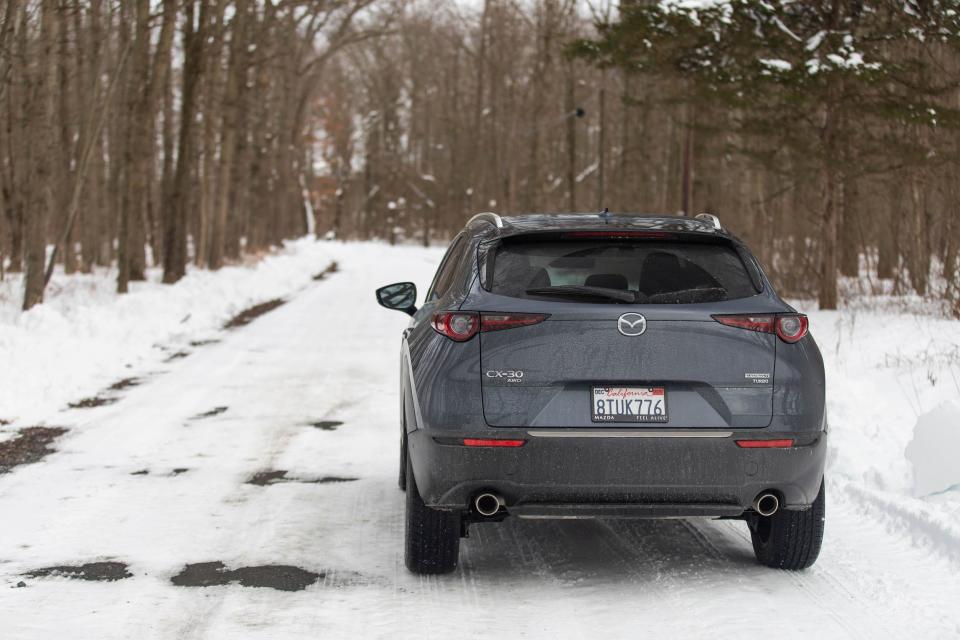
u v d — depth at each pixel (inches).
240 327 737.0
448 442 171.8
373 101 3722.9
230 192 1552.7
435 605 176.9
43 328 564.7
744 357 174.1
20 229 1143.0
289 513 241.8
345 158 3873.0
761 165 819.4
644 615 171.2
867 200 916.6
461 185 3270.2
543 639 159.9
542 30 1967.3
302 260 1833.2
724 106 697.0
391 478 280.7
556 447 169.3
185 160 1090.1
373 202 4025.6
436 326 179.0
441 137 3624.5
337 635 162.1
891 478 248.8
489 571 197.8
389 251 2645.2
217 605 177.0
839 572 193.8
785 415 173.5
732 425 171.8
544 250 186.9
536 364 171.8
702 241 189.2
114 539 219.1
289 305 951.0
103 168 1469.0
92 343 553.9
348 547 213.9
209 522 233.5
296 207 3597.4
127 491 263.3
